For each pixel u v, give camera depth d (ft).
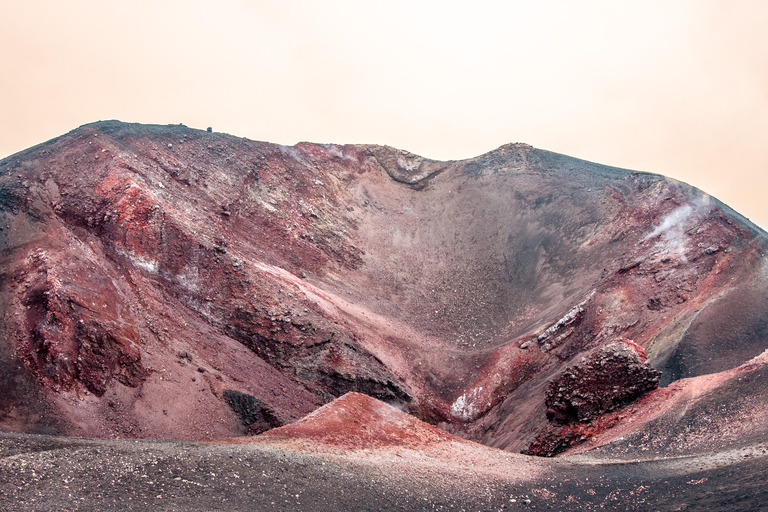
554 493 60.44
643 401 94.84
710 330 130.21
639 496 54.03
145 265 136.77
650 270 164.04
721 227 168.14
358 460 66.85
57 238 126.52
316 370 140.36
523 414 132.05
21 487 39.55
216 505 42.88
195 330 130.31
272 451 61.26
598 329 156.04
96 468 45.73
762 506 42.06
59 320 101.60
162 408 102.37
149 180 161.38
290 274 177.68
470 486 63.77
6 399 89.35
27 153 158.40
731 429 71.46
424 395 157.07
